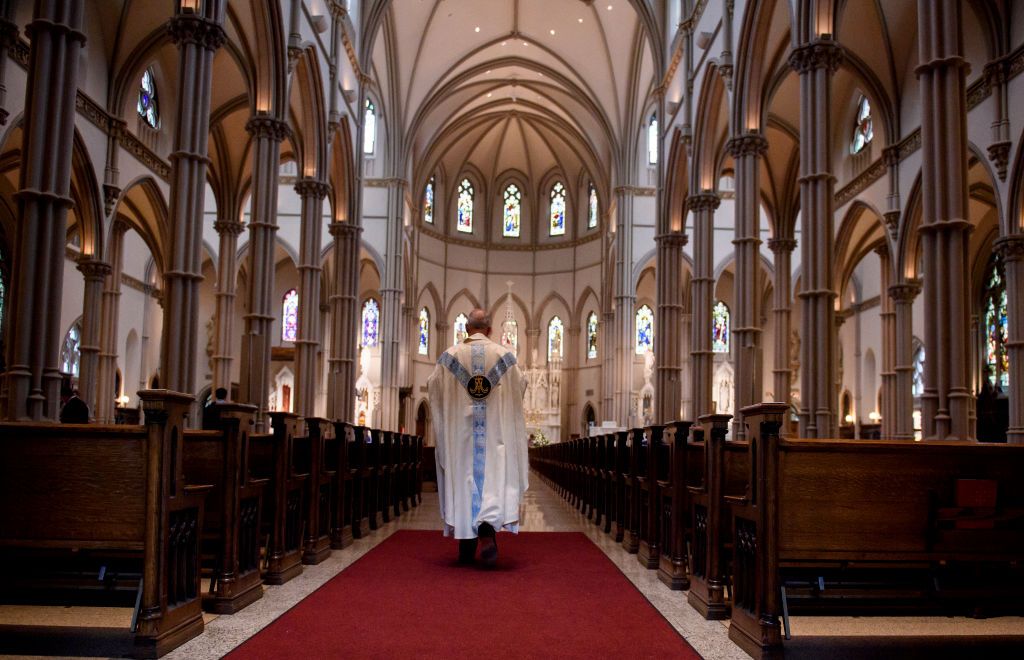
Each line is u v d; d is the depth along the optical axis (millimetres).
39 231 11477
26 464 5125
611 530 11641
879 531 5199
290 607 6199
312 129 21375
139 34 20188
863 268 35000
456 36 35219
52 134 11609
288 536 7617
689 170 23062
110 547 5082
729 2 19188
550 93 40406
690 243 37312
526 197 49281
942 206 10859
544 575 7727
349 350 25453
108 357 25172
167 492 5027
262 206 17766
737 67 18344
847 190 24484
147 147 22094
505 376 8273
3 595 5516
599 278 45656
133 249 34000
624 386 36094
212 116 23984
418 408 45125
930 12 11023
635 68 35562
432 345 46531
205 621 5738
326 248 38156
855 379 35094
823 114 14141
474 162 48500
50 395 11453
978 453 5320
